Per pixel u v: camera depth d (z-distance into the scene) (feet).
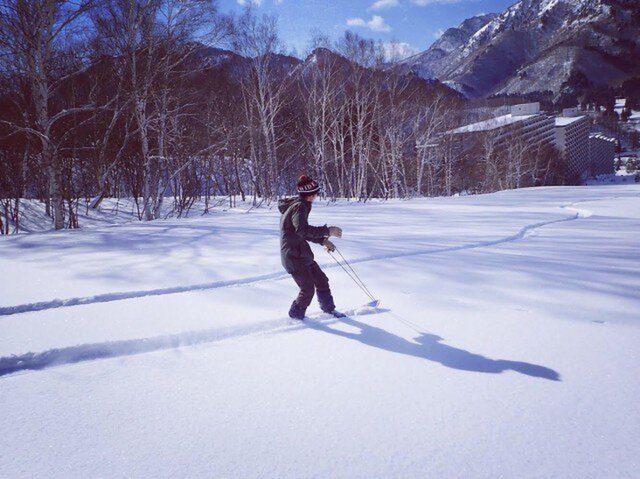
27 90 51.37
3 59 42.50
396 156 108.68
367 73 102.73
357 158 113.39
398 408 8.16
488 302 14.49
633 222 36.68
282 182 103.04
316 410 8.18
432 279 17.52
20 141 56.59
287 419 7.89
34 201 66.49
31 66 43.24
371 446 7.00
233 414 8.12
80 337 11.83
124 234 31.96
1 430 7.76
